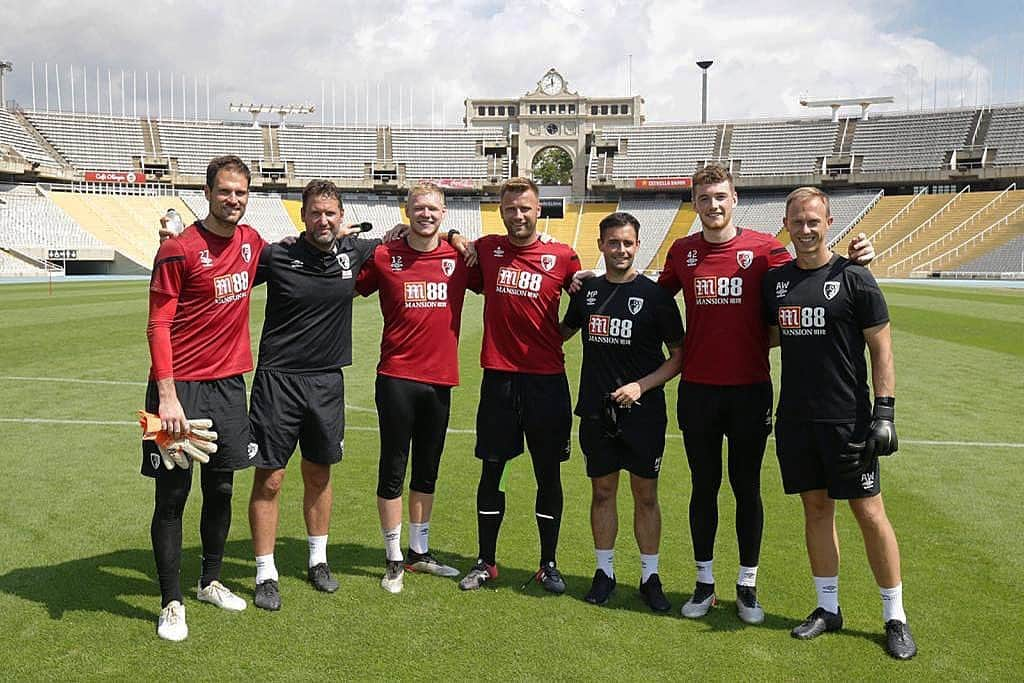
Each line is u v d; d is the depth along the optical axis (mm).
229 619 3918
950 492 5910
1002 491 5941
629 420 4211
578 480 6316
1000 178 50469
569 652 3592
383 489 4383
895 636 3645
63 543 4816
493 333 4520
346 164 61312
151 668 3402
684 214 56719
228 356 4105
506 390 4469
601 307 4348
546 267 4477
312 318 4344
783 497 5840
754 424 4113
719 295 4094
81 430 7688
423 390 4445
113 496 5688
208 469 4078
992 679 3377
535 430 4438
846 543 4961
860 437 3803
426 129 62438
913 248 46344
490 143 62406
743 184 57281
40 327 16375
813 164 56750
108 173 54531
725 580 4473
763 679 3375
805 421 3869
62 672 3354
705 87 70250
